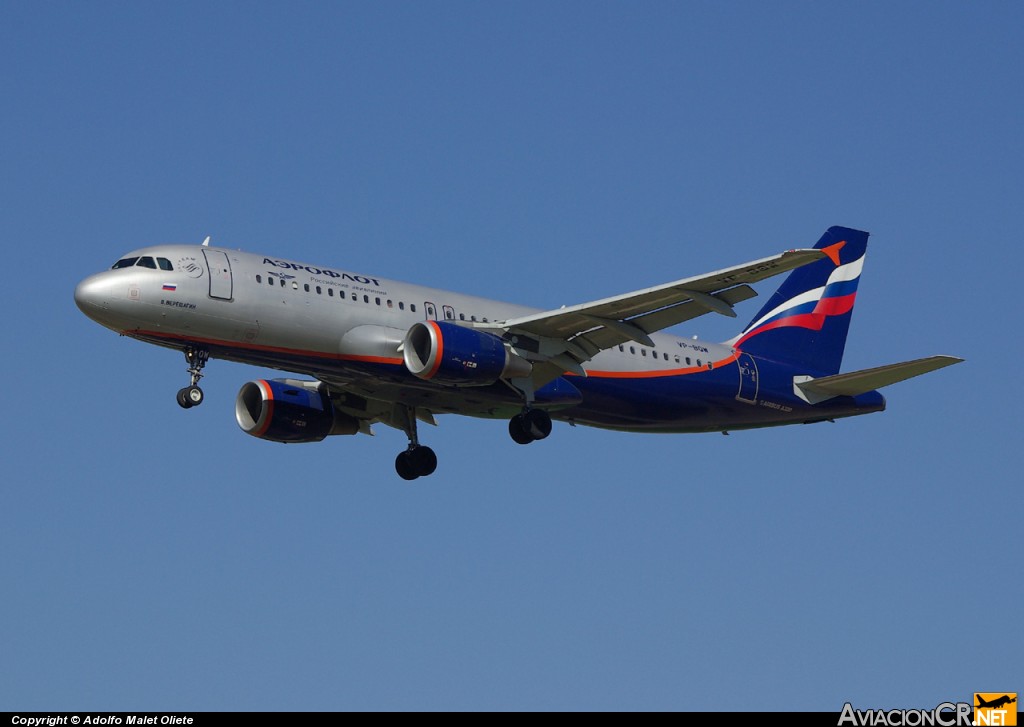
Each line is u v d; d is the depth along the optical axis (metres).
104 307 117.00
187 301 117.69
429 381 121.94
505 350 123.62
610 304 120.69
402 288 128.62
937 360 141.00
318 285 123.25
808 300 154.88
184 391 120.56
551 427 133.25
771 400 147.38
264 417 139.25
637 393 138.25
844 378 146.50
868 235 158.88
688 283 115.69
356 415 143.62
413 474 142.88
